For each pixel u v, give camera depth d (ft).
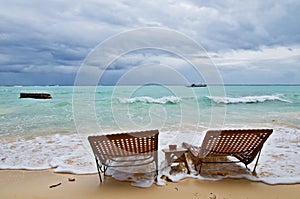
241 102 57.57
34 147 17.15
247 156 11.84
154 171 11.84
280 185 10.21
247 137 10.80
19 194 9.52
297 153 15.16
